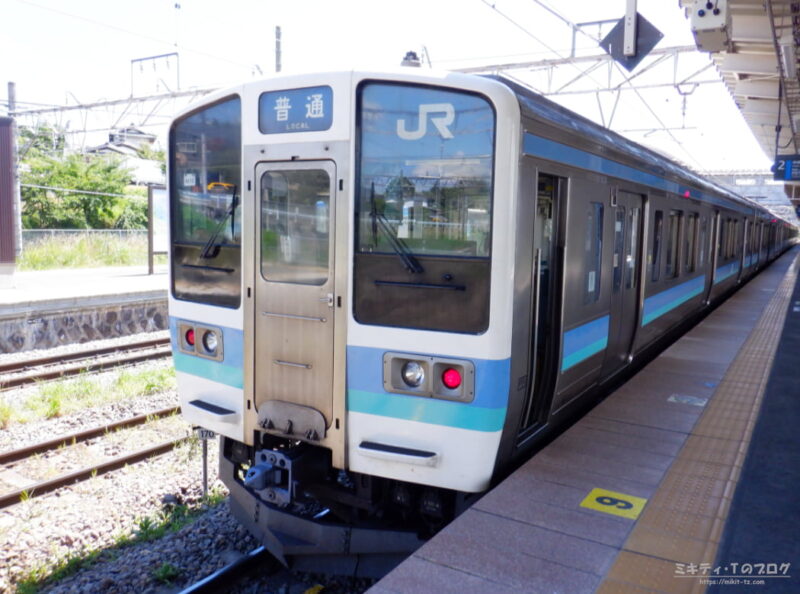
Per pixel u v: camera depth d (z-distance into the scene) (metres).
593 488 3.94
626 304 6.12
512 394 3.77
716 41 7.32
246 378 4.29
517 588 2.91
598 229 5.10
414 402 3.77
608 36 6.91
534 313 4.14
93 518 5.33
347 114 3.80
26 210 25.97
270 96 4.04
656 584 2.96
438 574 3.02
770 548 3.29
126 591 4.36
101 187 27.55
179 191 4.70
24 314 11.14
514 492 3.86
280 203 4.07
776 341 8.80
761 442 4.80
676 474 4.18
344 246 3.86
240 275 4.30
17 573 4.55
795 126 17.70
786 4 8.72
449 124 3.65
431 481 3.77
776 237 30.73
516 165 3.61
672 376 6.74
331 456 4.11
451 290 3.67
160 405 8.13
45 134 30.72
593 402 6.31
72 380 9.13
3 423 7.27
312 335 4.00
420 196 3.72
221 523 5.26
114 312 12.70
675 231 8.17
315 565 4.19
